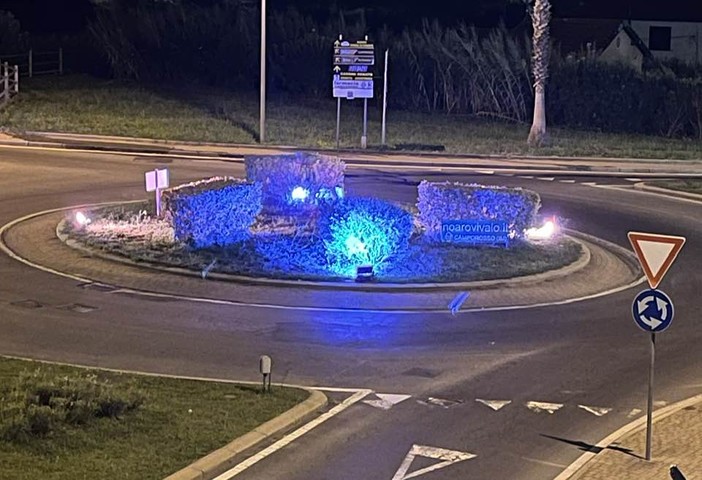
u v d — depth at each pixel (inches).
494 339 612.4
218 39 1978.3
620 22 2267.5
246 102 1819.6
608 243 925.8
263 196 932.6
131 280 713.6
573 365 566.6
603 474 406.0
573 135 1733.5
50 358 543.2
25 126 1487.5
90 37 2001.7
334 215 758.5
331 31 2015.3
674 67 2041.1
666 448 437.7
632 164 1425.9
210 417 446.9
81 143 1384.1
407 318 650.2
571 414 486.9
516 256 812.6
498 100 1882.4
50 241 820.6
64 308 642.2
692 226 1017.5
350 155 1395.2
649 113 1831.9
